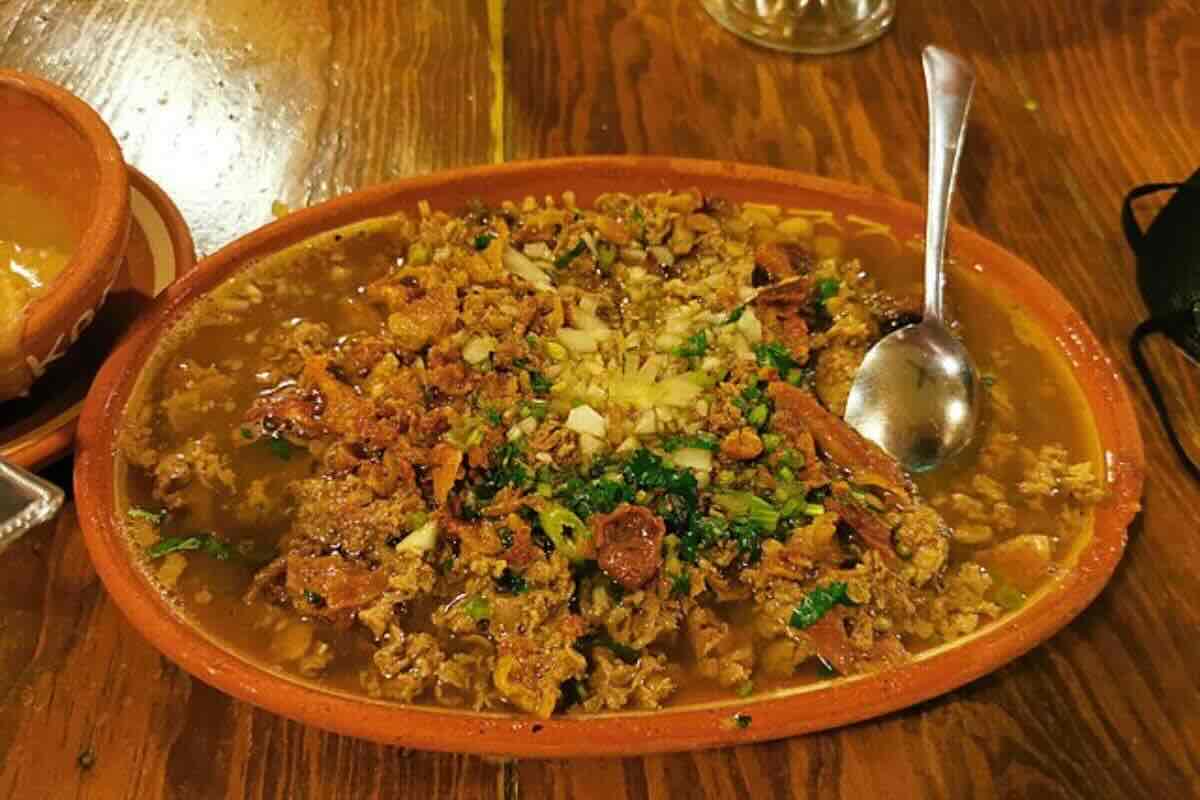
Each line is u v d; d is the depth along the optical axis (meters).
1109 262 0.60
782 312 0.56
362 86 0.65
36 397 0.53
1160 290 0.58
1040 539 0.51
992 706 0.49
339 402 0.52
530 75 0.66
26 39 0.66
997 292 0.57
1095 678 0.49
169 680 0.48
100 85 0.64
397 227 0.57
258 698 0.45
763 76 0.67
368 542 0.50
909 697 0.47
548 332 0.55
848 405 0.54
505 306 0.55
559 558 0.49
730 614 0.49
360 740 0.47
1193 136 0.65
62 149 0.53
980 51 0.69
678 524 0.50
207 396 0.53
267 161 0.62
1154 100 0.67
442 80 0.65
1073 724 0.48
